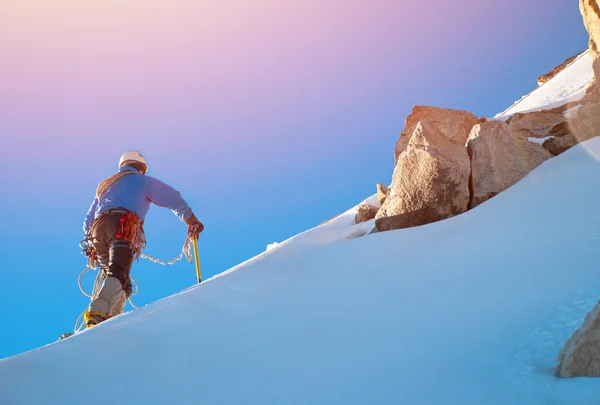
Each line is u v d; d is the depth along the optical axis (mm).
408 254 3922
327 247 4707
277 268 4266
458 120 7395
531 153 5773
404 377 2033
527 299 2508
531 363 1916
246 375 2344
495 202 4562
